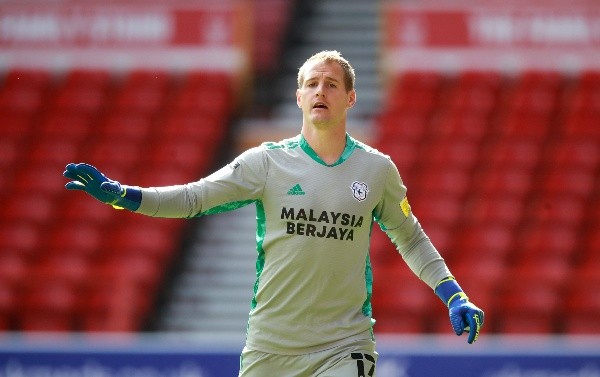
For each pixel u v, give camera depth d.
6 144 54.69
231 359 33.88
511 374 33.50
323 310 16.44
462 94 55.56
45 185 52.53
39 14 56.78
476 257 48.78
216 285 48.19
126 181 53.28
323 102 16.48
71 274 45.53
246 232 50.25
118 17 56.66
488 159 53.19
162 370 33.91
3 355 34.00
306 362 16.41
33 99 56.31
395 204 17.22
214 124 55.50
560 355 33.59
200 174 53.81
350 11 62.34
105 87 56.50
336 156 16.69
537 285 44.12
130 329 44.72
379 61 59.81
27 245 49.72
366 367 16.39
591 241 49.97
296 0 62.28
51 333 45.22
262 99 57.97
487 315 43.28
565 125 54.75
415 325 43.88
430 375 33.53
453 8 55.69
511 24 55.69
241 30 56.47
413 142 54.00
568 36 55.53
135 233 49.38
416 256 17.73
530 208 51.09
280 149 16.73
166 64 56.66
